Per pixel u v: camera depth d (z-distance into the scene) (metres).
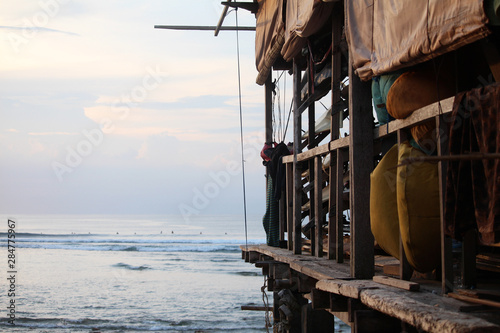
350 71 5.96
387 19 4.94
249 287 33.22
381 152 6.24
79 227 107.50
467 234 4.30
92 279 36.69
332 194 7.51
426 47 4.17
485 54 4.28
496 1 3.32
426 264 4.82
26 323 22.88
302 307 8.66
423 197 4.70
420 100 4.88
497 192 3.52
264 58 11.32
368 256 5.71
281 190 10.77
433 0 4.07
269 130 12.53
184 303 27.77
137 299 29.03
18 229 98.25
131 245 60.09
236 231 94.50
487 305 3.71
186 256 50.84
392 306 3.86
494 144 3.63
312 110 9.61
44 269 41.28
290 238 10.15
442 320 3.20
